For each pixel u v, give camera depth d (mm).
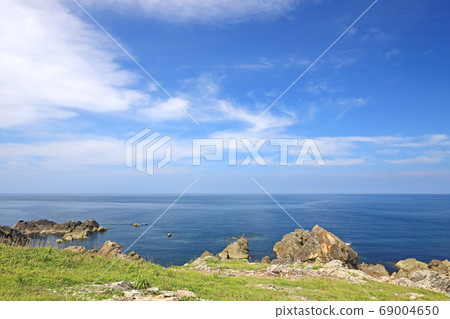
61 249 21984
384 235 85375
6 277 14336
